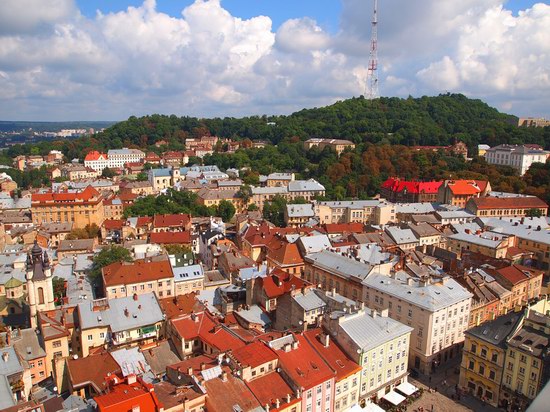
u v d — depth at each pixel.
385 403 111.19
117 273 153.25
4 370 100.12
